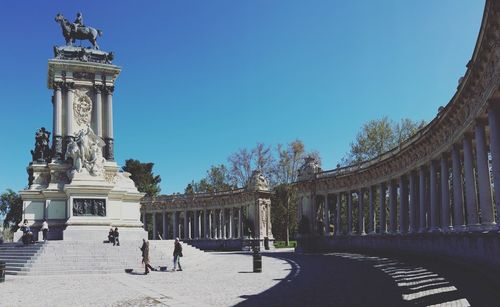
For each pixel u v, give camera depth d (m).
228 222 141.62
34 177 69.06
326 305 23.36
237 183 124.94
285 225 125.62
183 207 126.94
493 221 36.00
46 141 72.50
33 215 66.00
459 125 42.34
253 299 26.30
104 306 24.58
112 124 74.75
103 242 54.72
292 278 37.34
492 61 30.61
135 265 47.31
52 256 46.72
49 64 72.44
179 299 26.81
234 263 57.38
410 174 61.09
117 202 68.38
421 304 22.05
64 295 29.03
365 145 96.38
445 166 49.25
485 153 36.62
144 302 25.81
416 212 60.41
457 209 44.53
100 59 76.12
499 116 32.22
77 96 73.69
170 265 49.31
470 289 25.08
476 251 33.59
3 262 37.16
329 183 89.12
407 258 52.66
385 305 22.58
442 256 43.22
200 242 121.38
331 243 86.81
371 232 76.44
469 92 37.25
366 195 104.75
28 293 30.14
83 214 61.44
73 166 65.12
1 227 163.50
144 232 65.50
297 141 122.50
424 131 53.88
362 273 38.91
